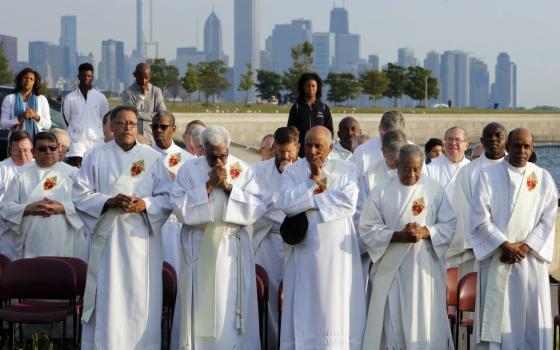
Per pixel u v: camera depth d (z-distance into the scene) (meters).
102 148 17.08
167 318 17.69
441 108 165.25
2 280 17.78
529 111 150.12
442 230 16.78
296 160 18.89
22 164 21.06
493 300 16.80
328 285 16.58
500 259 16.81
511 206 16.86
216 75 149.50
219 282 16.58
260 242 18.89
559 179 57.53
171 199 16.69
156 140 20.34
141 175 16.94
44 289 17.77
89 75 27.47
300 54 145.88
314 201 16.59
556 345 17.72
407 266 16.75
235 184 16.83
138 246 16.61
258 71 166.75
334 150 23.50
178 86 150.25
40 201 19.53
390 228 16.89
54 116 35.47
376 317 16.88
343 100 163.25
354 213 17.19
